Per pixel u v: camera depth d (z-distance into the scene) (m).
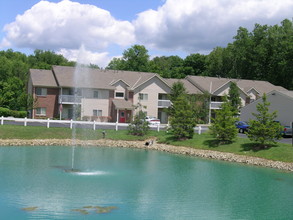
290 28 80.75
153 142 40.72
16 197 17.91
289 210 17.67
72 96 54.19
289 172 27.69
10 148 34.34
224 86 64.81
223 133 36.34
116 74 61.59
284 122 43.88
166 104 60.22
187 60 100.12
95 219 15.25
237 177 25.23
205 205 18.00
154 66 98.25
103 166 27.28
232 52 88.00
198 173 26.20
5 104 58.19
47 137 39.38
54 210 16.17
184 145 38.31
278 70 79.12
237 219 16.09
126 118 57.03
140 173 25.28
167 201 18.41
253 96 67.56
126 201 18.06
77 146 38.00
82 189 19.97
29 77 59.44
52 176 22.95
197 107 55.66
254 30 84.06
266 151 32.69
